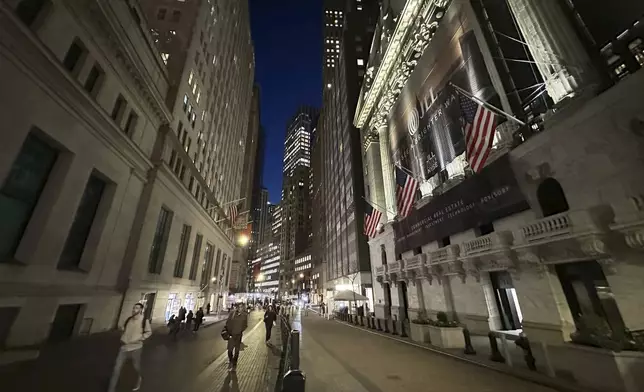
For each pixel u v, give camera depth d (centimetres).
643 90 868
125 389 658
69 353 1051
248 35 6750
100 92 1526
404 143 2850
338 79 6825
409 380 829
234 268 7625
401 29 2930
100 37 1495
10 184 1058
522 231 1234
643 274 862
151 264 2189
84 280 1439
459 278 1798
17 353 896
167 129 2275
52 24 1203
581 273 1080
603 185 973
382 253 3209
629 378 640
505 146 1440
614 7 1093
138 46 1894
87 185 1527
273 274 14662
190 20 2989
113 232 1686
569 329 1070
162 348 1288
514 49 1538
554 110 1198
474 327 1636
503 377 863
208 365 970
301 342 1625
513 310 1580
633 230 867
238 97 5681
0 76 943
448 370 953
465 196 1717
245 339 1733
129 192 1844
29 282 1099
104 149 1548
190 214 2936
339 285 5697
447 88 2123
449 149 2055
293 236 12262
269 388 711
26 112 1047
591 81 1099
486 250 1429
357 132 5406
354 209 4828
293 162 16712
